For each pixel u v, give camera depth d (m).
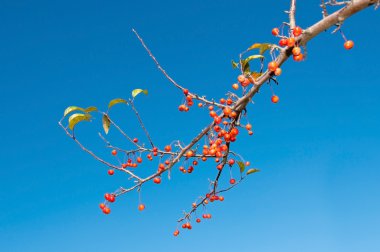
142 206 1.06
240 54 0.95
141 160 1.06
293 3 0.89
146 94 1.01
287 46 0.88
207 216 1.13
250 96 0.95
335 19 0.84
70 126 0.99
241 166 1.10
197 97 0.99
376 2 0.82
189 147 1.04
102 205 1.05
